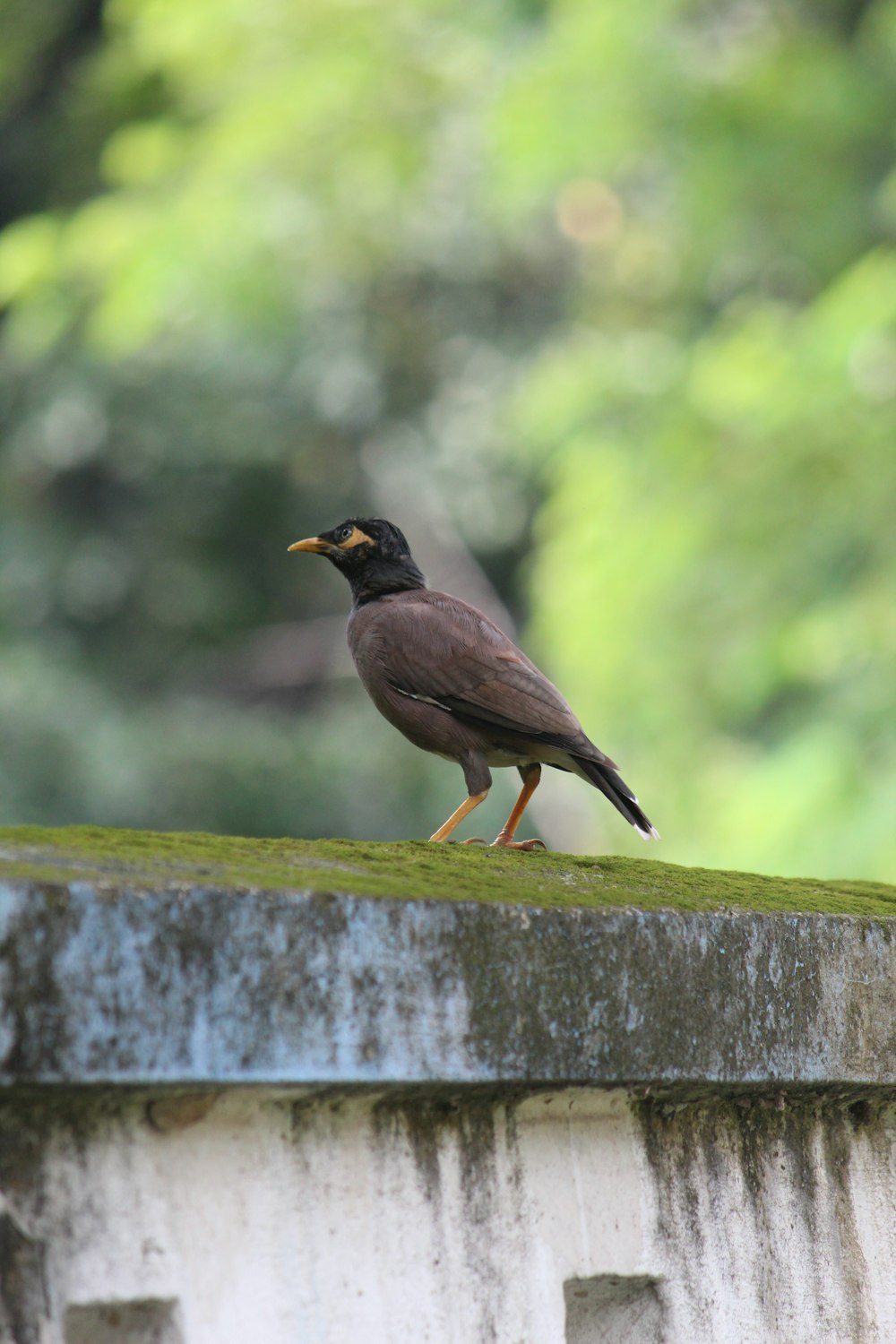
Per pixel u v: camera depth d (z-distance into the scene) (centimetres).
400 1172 311
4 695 2252
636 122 1570
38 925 258
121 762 2261
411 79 1862
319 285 2159
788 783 1290
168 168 2008
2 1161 264
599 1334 362
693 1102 364
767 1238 374
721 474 1410
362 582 726
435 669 648
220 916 278
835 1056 379
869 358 1316
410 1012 301
